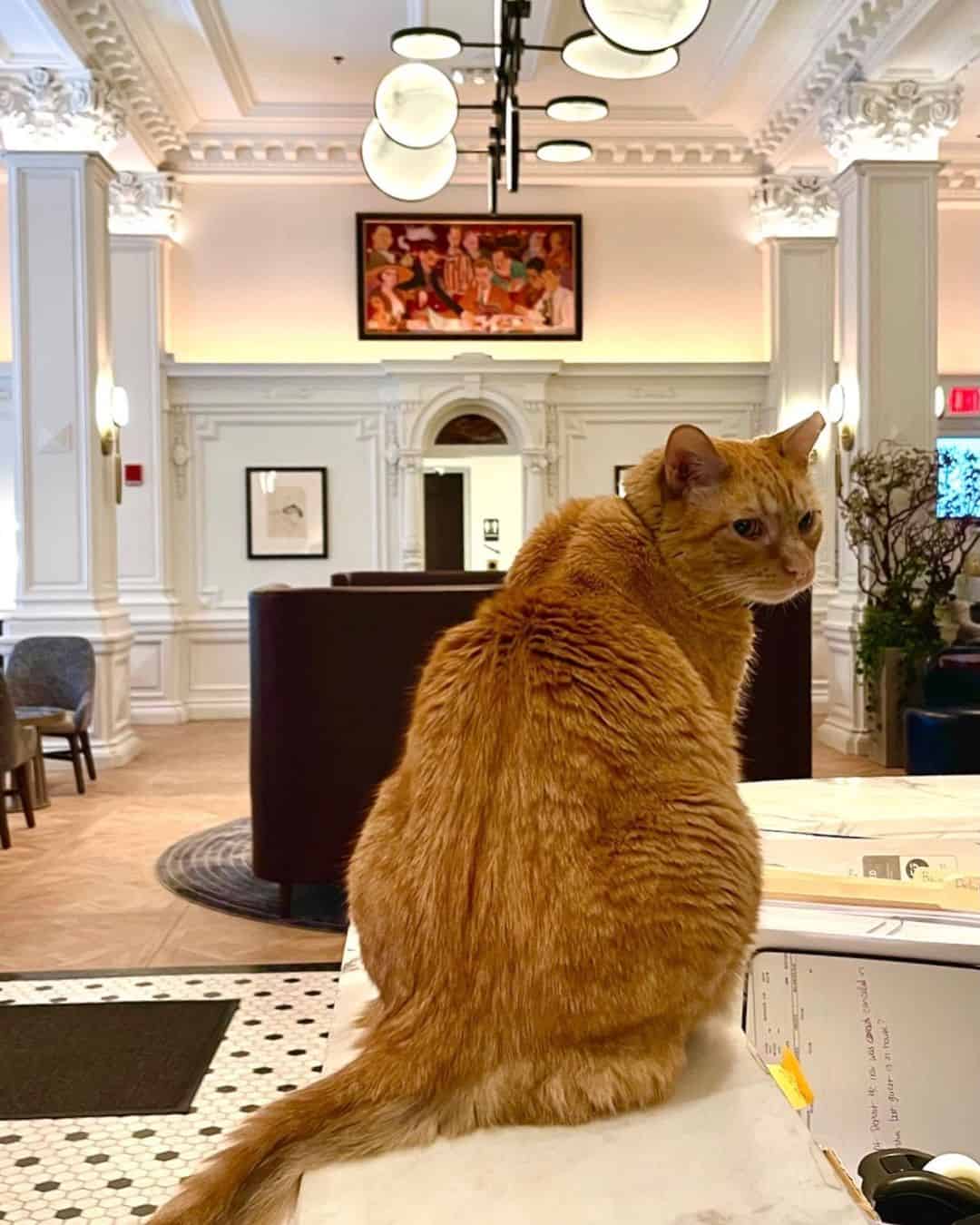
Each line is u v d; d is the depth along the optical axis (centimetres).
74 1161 266
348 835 437
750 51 804
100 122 759
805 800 193
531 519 994
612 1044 97
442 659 121
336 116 939
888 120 768
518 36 505
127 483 977
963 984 136
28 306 754
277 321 1012
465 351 1020
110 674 771
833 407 816
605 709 109
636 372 1010
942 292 1052
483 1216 77
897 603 743
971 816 178
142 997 369
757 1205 78
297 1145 87
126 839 576
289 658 434
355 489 1008
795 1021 137
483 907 100
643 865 102
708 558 139
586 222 1027
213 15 754
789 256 1011
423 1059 93
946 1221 97
